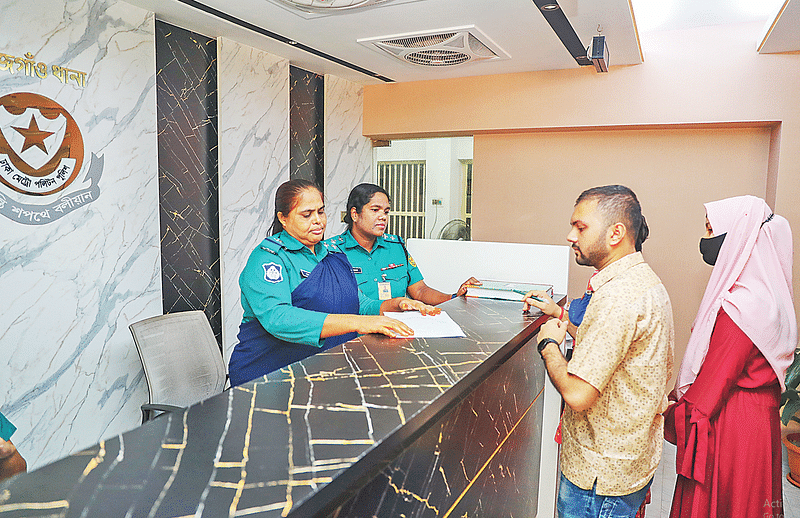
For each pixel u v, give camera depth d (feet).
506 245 8.52
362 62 13.29
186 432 2.62
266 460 2.34
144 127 9.89
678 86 12.26
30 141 8.11
